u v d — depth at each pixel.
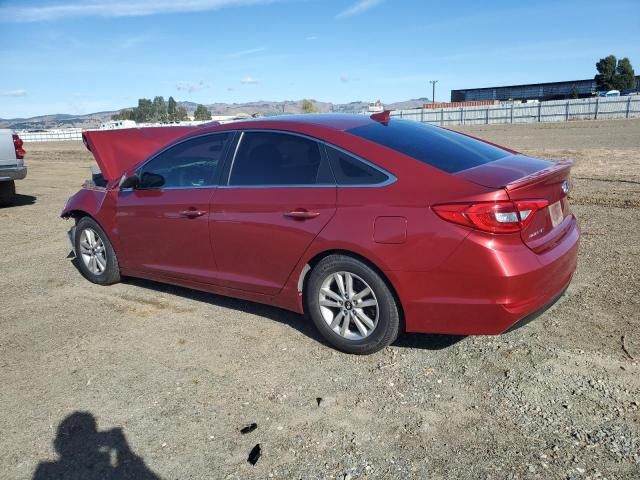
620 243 6.29
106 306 5.25
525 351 3.88
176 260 4.93
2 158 10.71
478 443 2.95
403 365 3.82
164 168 5.02
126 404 3.52
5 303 5.46
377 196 3.68
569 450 2.85
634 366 3.60
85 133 6.84
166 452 3.03
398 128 4.33
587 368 3.61
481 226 3.32
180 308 5.11
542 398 3.31
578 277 5.24
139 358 4.14
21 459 3.04
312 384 3.64
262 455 2.96
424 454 2.89
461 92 112.56
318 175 3.99
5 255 7.37
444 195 3.46
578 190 9.90
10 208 11.15
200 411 3.40
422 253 3.48
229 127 4.61
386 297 3.72
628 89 89.50
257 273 4.35
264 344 4.27
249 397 3.53
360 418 3.24
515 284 3.32
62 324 4.86
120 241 5.42
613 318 4.30
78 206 5.79
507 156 4.21
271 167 4.26
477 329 3.46
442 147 4.03
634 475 2.65
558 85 98.94
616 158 14.97
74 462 2.99
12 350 4.38
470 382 3.54
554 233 3.74
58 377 3.92
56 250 7.55
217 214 4.46
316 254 3.94
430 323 3.59
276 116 4.73
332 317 4.05
